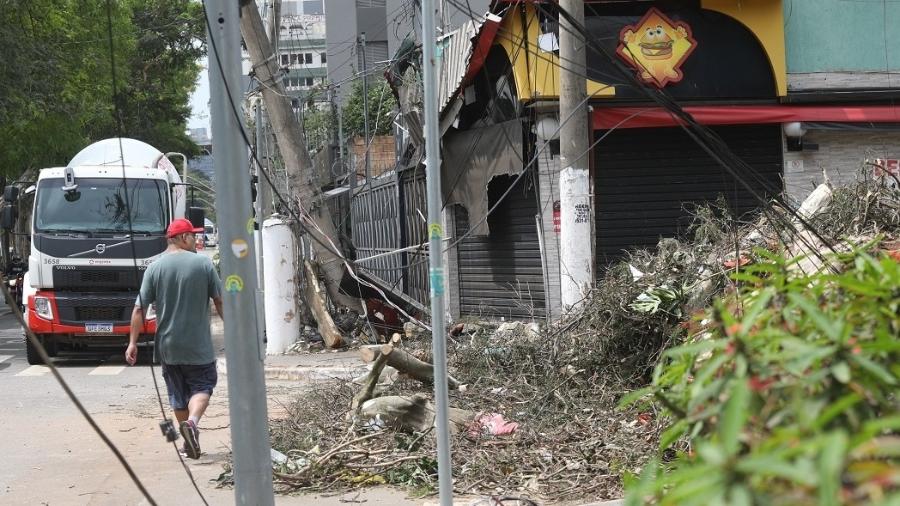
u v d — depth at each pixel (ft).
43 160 86.69
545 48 43.78
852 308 9.13
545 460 23.20
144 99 121.39
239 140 18.12
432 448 24.88
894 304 9.01
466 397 29.55
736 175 24.56
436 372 17.17
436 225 17.19
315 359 47.42
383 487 22.90
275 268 50.98
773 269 11.08
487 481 22.49
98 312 49.93
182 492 23.09
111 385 42.60
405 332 51.34
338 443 25.53
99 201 50.90
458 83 47.70
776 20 46.44
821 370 8.19
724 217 32.07
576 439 24.62
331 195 79.20
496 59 48.47
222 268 18.08
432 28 17.29
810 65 48.06
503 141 46.57
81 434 30.78
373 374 28.45
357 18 138.92
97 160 54.65
